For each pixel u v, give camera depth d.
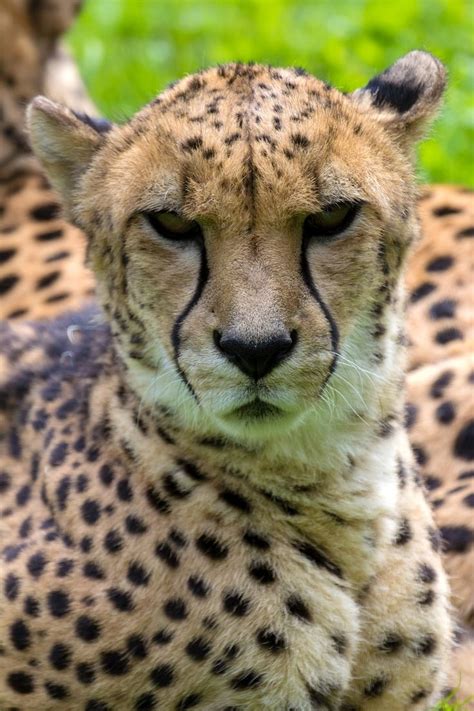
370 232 9.70
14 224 14.73
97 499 10.20
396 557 10.26
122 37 19.92
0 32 14.94
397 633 10.23
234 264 9.34
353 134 9.82
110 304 10.21
